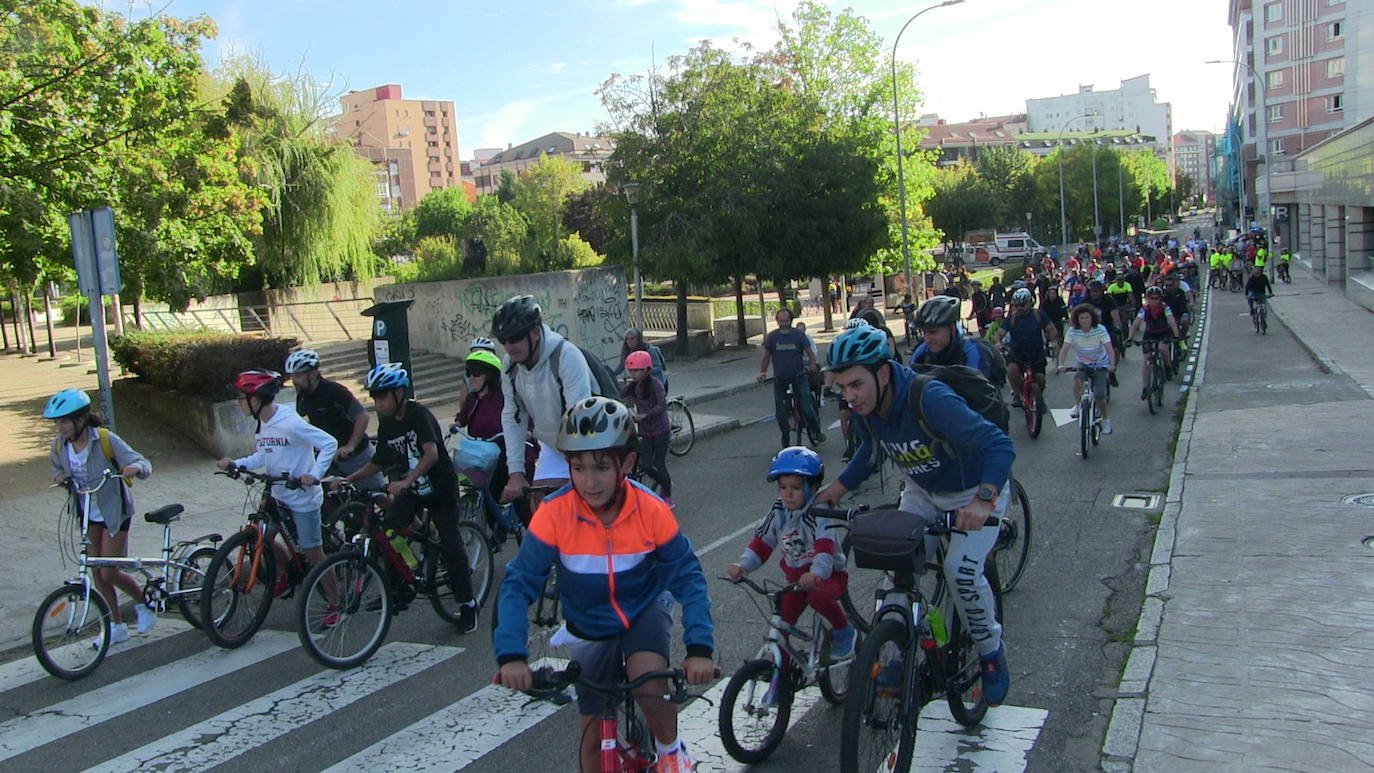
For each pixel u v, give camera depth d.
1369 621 5.30
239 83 17.56
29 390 18.11
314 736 4.96
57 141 12.04
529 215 71.62
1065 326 20.05
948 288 28.62
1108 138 161.88
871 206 27.72
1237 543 6.93
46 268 12.90
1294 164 45.47
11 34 11.59
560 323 21.92
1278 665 4.85
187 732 5.11
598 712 3.27
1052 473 10.07
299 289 26.58
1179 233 110.88
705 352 28.38
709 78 26.45
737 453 13.29
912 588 3.95
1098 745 4.32
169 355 14.34
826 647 4.67
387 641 6.43
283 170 25.00
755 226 25.28
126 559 6.35
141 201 12.73
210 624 6.22
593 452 3.09
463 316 21.45
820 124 28.83
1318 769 3.88
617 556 3.19
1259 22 80.56
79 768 4.75
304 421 6.59
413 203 133.50
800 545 4.66
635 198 24.08
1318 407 12.23
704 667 3.05
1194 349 21.05
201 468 12.80
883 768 3.71
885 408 4.07
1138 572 6.71
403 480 6.13
